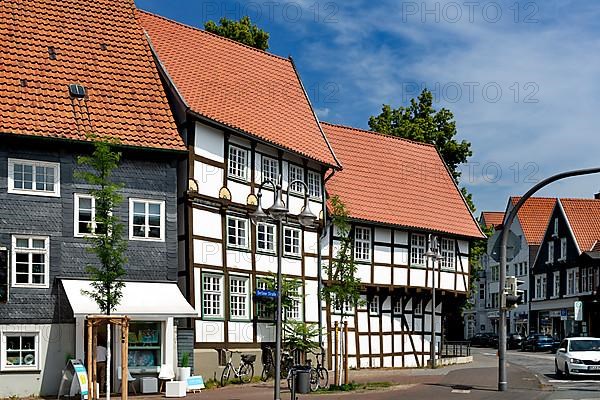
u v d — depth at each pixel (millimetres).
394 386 29828
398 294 43156
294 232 36188
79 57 30125
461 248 48438
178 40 34969
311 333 34281
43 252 27375
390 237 43156
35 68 29062
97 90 29516
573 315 75500
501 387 27953
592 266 72500
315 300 37406
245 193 32969
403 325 43875
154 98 30203
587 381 33625
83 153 28250
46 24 30500
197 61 34812
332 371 37812
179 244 29844
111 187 23875
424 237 45281
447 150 59156
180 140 29594
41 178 27656
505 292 27922
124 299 27375
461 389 28750
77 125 28281
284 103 38844
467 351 53156
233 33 51938
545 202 92438
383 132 59750
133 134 28938
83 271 27844
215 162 31250
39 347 26969
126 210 28688
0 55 28844
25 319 26891
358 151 45469
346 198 41625
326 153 38969
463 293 48188
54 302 27312
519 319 88062
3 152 27078
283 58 41844
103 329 27859
